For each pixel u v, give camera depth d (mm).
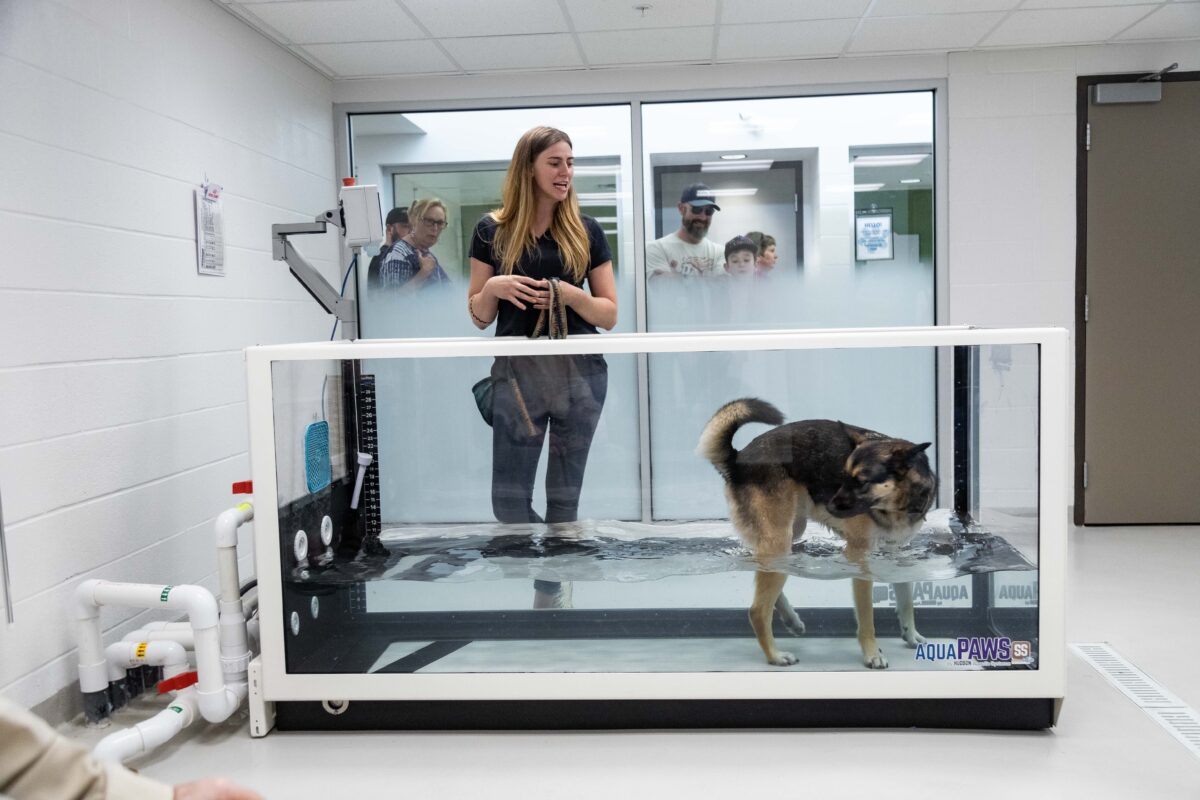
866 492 2170
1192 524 4512
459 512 2252
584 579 2240
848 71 4512
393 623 2281
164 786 674
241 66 3629
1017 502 2141
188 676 2363
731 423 2162
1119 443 4520
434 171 4754
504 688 2254
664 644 2240
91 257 2570
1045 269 4508
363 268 4812
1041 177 4473
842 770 2059
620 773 2072
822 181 4617
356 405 2232
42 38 2381
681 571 2217
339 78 4625
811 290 4672
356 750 2217
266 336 3795
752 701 2266
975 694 2193
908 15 3826
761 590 2209
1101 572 3676
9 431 2223
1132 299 4465
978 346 2105
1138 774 2010
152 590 2291
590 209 4723
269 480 2219
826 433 2150
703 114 4637
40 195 2355
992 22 3947
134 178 2809
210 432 3262
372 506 2266
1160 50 4344
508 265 2525
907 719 2256
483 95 4656
